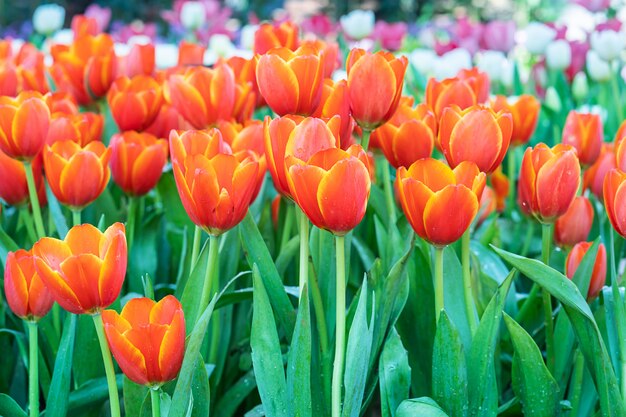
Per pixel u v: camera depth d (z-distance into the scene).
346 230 1.02
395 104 1.15
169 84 1.32
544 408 1.13
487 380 1.11
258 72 1.12
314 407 1.15
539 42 2.70
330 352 1.14
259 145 1.21
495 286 1.26
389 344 1.11
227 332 1.27
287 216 1.32
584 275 1.18
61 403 1.14
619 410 1.08
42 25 3.05
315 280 1.13
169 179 1.40
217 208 1.05
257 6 7.08
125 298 1.27
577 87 2.55
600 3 3.33
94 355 1.24
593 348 1.10
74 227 1.02
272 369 1.08
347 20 2.88
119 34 3.50
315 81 1.11
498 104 1.43
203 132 1.12
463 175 1.05
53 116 1.33
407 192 1.04
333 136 1.02
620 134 1.20
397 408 1.09
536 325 1.29
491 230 1.40
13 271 1.08
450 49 2.88
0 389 1.32
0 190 1.30
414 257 1.19
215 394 1.28
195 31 3.38
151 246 1.38
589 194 1.62
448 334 1.09
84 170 1.20
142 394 1.11
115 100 1.41
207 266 1.09
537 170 1.12
